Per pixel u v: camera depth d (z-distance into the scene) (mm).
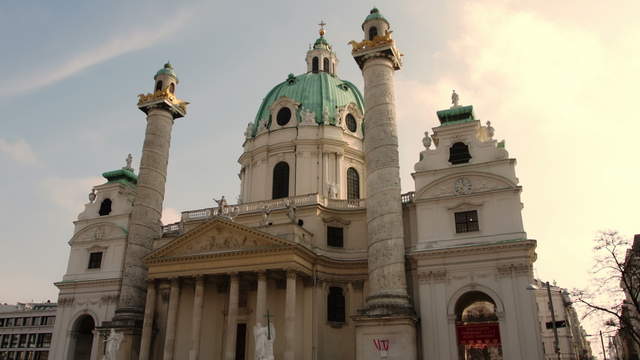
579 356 84062
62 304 60656
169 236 57219
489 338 43375
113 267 59906
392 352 41469
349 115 67938
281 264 47250
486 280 44406
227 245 49969
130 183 66500
